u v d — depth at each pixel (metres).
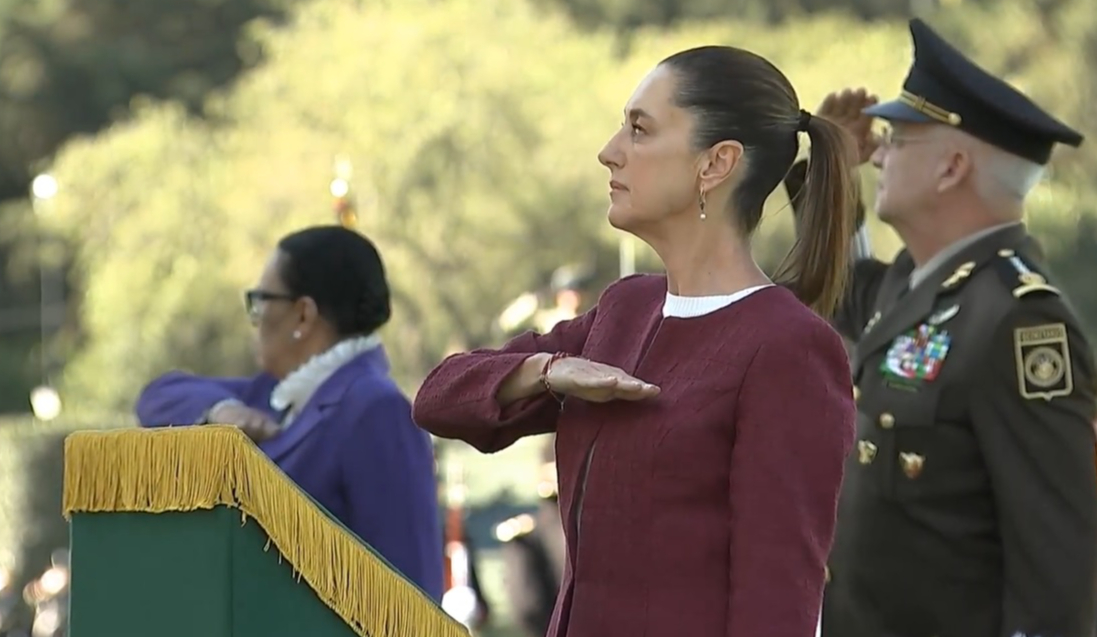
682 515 6.58
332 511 10.59
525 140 64.50
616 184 7.03
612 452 6.74
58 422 39.44
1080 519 9.59
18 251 77.75
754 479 6.43
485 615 27.19
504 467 40.53
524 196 63.72
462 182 63.81
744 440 6.50
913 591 10.03
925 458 10.01
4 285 79.19
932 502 9.98
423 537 10.65
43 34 82.50
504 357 7.18
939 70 10.57
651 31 71.69
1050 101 59.97
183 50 83.25
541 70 65.44
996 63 62.62
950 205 10.52
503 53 65.62
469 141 63.81
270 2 82.69
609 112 64.50
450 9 67.06
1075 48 61.22
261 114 65.50
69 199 66.94
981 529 9.90
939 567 9.95
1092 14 61.66
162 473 6.27
